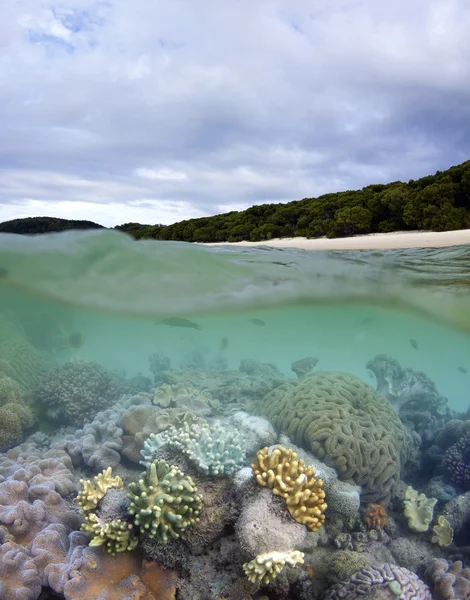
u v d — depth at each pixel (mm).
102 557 4402
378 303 14258
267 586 4527
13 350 10672
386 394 9867
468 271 10203
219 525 4301
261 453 4293
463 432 8031
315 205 24688
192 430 5168
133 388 10461
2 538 4512
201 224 26781
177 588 4320
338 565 4910
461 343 19562
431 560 5645
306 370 10781
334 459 6316
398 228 21656
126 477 6164
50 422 8898
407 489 6824
